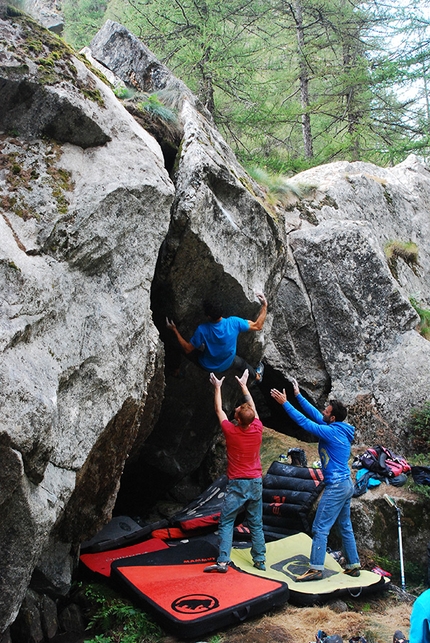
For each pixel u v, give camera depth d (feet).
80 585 15.40
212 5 39.78
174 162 18.67
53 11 23.35
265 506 20.18
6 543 10.66
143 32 39.81
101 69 21.72
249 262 19.31
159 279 17.65
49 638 13.91
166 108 20.35
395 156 48.37
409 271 34.86
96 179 13.88
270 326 21.94
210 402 21.12
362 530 19.62
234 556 17.40
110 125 14.87
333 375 26.04
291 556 17.67
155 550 17.26
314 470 20.51
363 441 24.48
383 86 47.83
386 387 24.94
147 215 14.75
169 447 21.34
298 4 48.75
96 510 15.16
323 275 26.81
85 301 13.12
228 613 13.60
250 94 40.78
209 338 17.74
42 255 12.44
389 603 16.46
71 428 12.27
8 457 9.91
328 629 14.15
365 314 26.17
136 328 14.23
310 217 31.14
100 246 13.48
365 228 27.32
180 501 23.24
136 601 14.33
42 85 13.74
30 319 11.21
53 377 11.27
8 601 10.87
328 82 55.88
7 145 13.51
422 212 40.63
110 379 13.30
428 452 23.54
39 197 12.96
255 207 19.27
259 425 16.69
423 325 29.22
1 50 13.64
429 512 19.71
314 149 60.75
